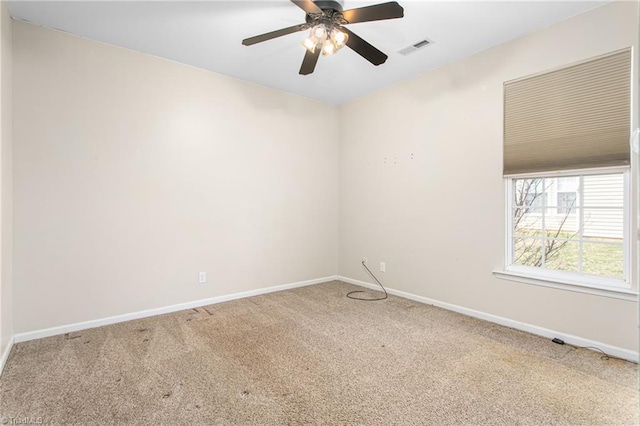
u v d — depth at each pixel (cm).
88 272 290
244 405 181
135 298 314
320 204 465
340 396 190
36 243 265
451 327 295
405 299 384
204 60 334
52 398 185
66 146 278
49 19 257
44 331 270
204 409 177
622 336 234
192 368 221
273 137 414
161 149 328
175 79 336
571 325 258
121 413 173
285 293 411
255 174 398
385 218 413
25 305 261
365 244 442
